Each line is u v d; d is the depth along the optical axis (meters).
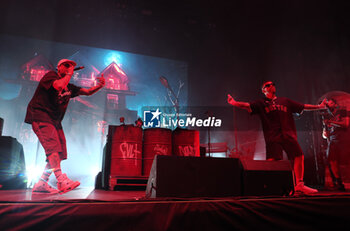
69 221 1.55
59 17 10.62
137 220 1.65
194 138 3.81
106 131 10.89
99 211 1.60
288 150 2.69
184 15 11.48
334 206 2.00
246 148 8.95
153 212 1.69
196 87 12.41
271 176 2.21
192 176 2.03
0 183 3.15
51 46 10.98
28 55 10.72
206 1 10.71
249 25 10.48
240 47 11.01
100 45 11.38
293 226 1.90
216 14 11.23
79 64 11.34
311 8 8.23
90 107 10.91
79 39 11.06
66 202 1.57
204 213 1.77
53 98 2.60
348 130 3.64
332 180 3.86
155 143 3.57
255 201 1.87
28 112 2.50
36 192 2.44
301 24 8.62
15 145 3.35
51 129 2.52
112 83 11.68
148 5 11.09
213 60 12.02
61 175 2.46
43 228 1.50
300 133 6.41
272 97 2.96
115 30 11.36
